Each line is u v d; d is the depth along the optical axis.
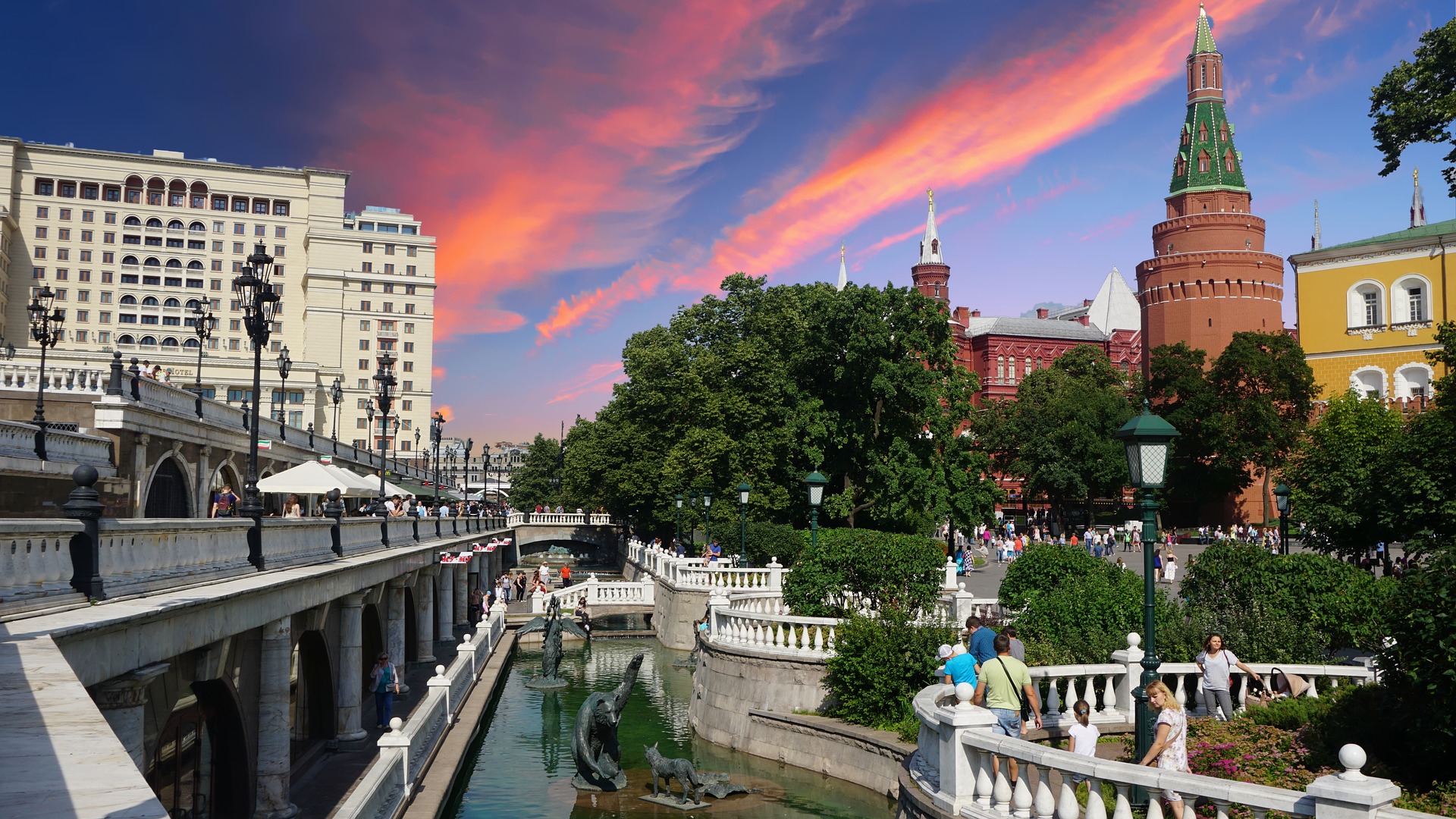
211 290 134.38
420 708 21.72
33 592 10.26
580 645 46.84
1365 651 19.20
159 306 131.88
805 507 55.53
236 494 40.09
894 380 49.31
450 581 45.50
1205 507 79.12
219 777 17.66
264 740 17.33
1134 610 19.62
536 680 36.59
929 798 11.09
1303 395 67.62
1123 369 114.44
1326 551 30.20
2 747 5.50
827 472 53.62
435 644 44.47
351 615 24.39
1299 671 16.64
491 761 25.00
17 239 124.62
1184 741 10.92
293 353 138.12
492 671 34.66
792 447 53.38
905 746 19.12
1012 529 65.56
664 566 49.53
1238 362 69.56
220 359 107.81
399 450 142.25
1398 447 25.73
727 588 38.31
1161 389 74.06
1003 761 10.16
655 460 61.94
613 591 53.53
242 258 135.88
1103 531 75.62
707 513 49.75
